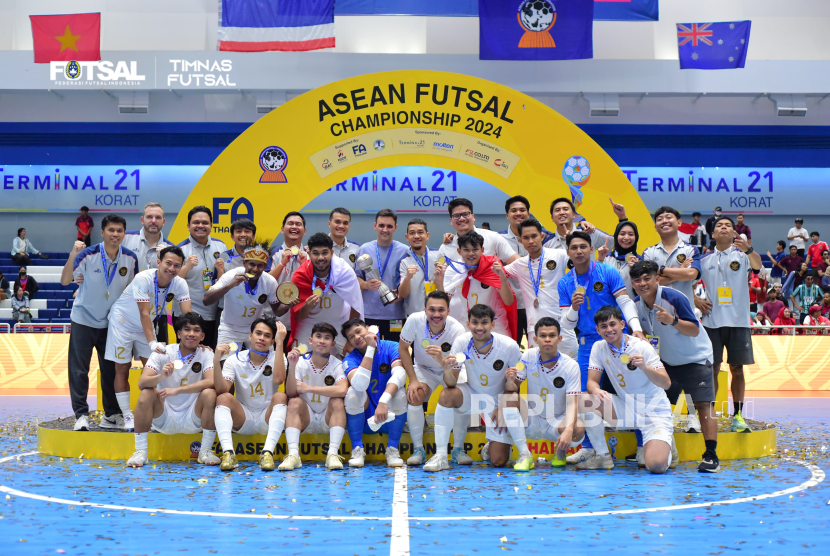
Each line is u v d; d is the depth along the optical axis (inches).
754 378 525.0
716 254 262.4
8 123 767.7
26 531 139.3
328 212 781.3
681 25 623.2
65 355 549.0
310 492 176.6
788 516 151.3
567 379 215.0
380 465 220.7
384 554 123.6
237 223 267.6
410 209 781.3
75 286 710.5
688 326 216.5
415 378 222.8
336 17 724.7
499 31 583.2
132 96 727.1
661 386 206.2
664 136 762.2
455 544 129.8
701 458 228.7
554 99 752.3
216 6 714.8
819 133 769.6
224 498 169.6
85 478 196.1
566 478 196.5
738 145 768.3
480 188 783.7
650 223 322.7
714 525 143.6
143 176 775.1
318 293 241.4
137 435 219.5
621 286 225.8
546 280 254.7
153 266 267.7
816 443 266.4
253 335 222.1
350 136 324.8
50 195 778.2
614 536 135.3
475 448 233.6
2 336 551.5
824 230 778.2
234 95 761.0
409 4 649.6
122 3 714.8
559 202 280.2
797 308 599.2
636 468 214.1
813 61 705.0
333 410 219.6
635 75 697.0
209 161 765.3
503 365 218.7
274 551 125.5
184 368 225.9
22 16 717.9
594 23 721.0
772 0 730.8
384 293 262.1
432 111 324.5
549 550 126.3
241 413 222.5
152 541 132.0
